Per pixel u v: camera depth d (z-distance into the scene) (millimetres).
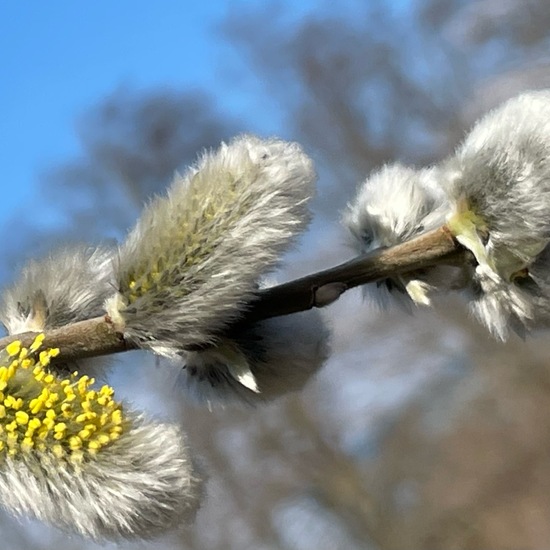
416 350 1275
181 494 215
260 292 225
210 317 217
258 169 214
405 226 233
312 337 231
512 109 221
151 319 218
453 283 227
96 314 236
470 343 1239
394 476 1266
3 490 212
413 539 1222
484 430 1249
